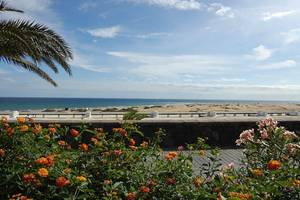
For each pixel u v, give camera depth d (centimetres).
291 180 339
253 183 359
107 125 1398
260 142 482
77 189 340
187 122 1477
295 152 444
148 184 394
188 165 434
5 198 354
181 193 379
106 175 409
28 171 370
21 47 1042
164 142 1448
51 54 1112
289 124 1658
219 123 1507
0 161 392
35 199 345
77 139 480
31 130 426
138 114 496
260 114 2606
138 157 450
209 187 386
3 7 1034
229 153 1205
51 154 413
